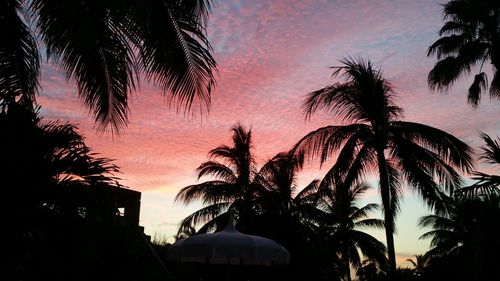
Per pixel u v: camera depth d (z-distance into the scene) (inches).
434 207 687.1
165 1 264.1
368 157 726.5
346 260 1443.2
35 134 177.9
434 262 595.2
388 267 683.4
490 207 420.2
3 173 163.9
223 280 747.4
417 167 689.0
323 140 736.3
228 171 997.8
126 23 225.0
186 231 1037.2
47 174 172.2
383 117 693.9
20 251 162.7
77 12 214.7
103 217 188.2
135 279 220.1
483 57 836.0
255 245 367.9
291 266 821.9
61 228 170.6
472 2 816.9
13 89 231.0
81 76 276.7
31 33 248.4
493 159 430.3
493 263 417.1
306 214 1003.3
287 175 984.9
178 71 284.4
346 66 713.0
